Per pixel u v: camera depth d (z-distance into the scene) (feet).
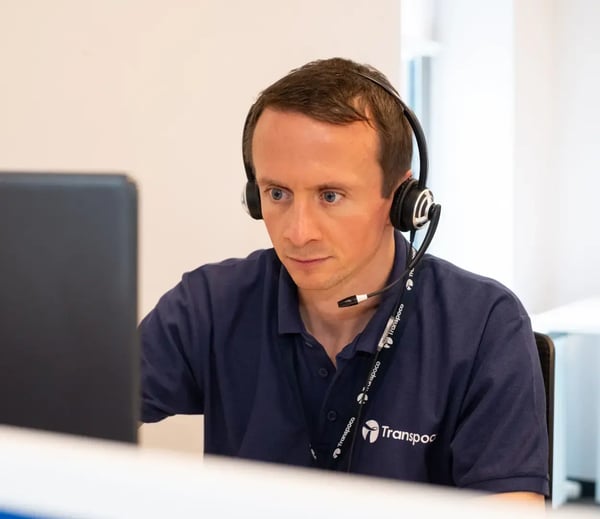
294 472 1.38
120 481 1.40
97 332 2.34
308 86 3.92
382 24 10.12
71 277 2.32
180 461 1.44
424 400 4.52
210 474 1.38
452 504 1.27
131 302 2.31
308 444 4.67
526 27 13.69
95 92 6.68
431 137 14.23
